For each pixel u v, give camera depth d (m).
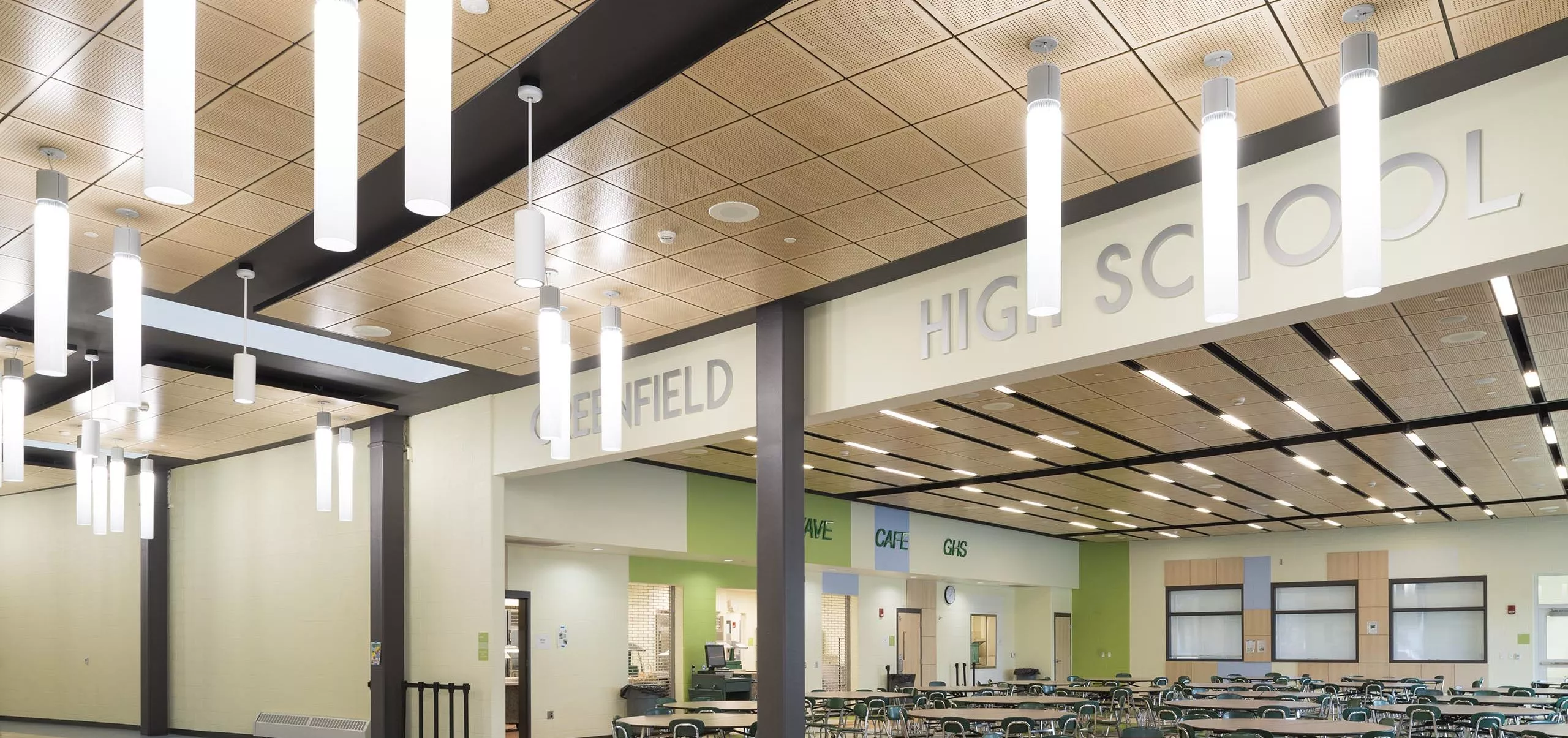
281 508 14.94
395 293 8.83
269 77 5.36
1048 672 25.00
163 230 7.32
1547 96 5.45
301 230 7.41
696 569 18.00
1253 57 5.28
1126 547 25.86
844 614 20.91
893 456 14.83
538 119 5.90
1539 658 20.67
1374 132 4.22
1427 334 9.09
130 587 16.83
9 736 15.73
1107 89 5.59
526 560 14.67
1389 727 10.72
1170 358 9.81
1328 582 23.23
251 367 7.86
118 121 5.72
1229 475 16.33
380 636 12.84
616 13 4.90
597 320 9.66
